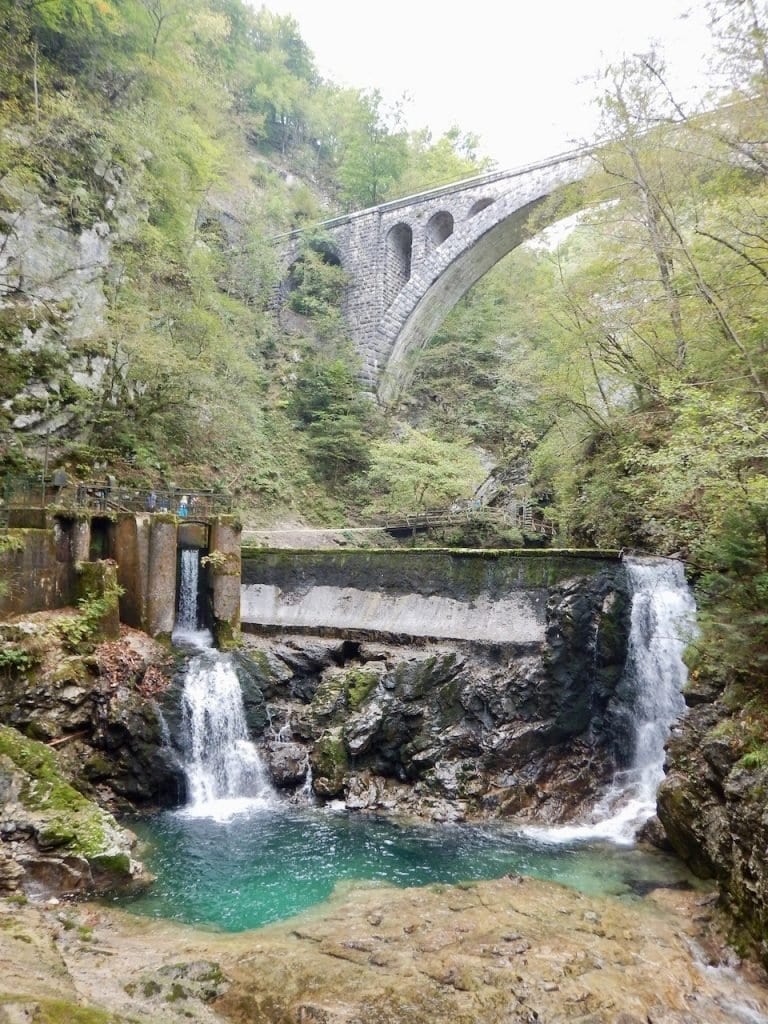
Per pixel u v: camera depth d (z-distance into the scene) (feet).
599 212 58.90
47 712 37.76
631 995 21.08
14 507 47.21
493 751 40.63
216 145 95.86
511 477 106.32
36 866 27.04
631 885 29.63
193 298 85.87
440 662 44.29
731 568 29.37
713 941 24.73
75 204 70.18
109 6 72.79
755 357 40.45
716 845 27.84
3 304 63.16
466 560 49.90
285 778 41.65
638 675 42.96
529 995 20.71
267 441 100.73
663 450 39.27
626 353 57.52
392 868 31.50
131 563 47.96
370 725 41.83
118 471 71.72
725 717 31.60
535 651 43.45
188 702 42.63
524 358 98.78
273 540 81.82
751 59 36.47
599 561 43.88
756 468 33.96
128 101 79.15
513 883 29.55
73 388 67.41
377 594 53.72
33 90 65.87
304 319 130.00
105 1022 14.20
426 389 132.87
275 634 54.39
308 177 172.14
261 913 26.86
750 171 43.86
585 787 40.37
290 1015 19.24
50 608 43.70
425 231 121.70
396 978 21.40
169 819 37.68
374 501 103.65
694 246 47.60
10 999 13.52
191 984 20.20
